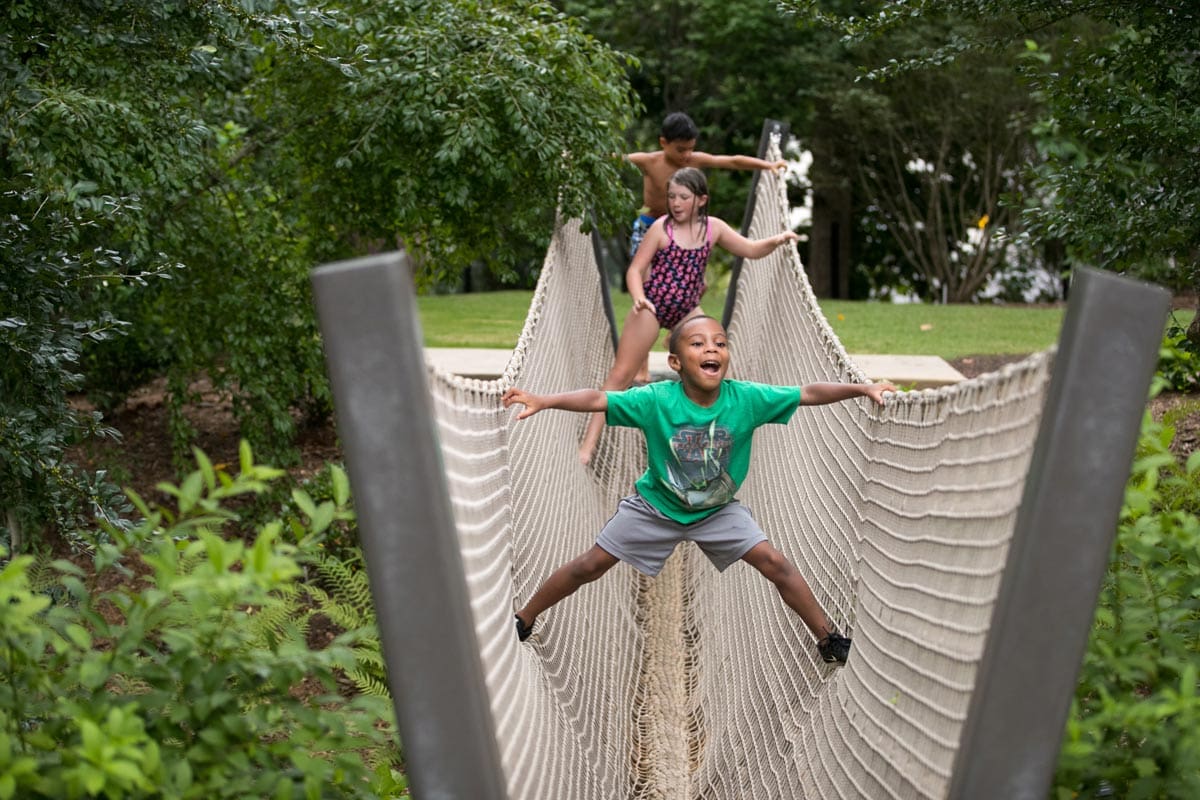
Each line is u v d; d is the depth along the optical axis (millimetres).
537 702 3668
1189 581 3289
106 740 2529
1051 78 6562
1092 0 6594
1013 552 2457
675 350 4473
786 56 22062
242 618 3018
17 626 2789
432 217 9023
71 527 5574
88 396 9594
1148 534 3285
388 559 2438
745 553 4453
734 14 21594
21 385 5570
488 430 3781
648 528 4547
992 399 2861
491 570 3377
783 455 6250
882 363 10609
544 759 3379
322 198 9258
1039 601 2432
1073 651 2436
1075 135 6781
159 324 9133
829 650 4137
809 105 23141
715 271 25109
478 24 8625
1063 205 6566
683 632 6031
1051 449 2420
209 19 6691
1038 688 2447
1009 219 23234
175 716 2867
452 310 16969
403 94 8445
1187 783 2779
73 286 5801
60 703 2832
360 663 5234
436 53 8391
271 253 9273
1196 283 6477
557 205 8672
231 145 9672
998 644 2453
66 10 6270
